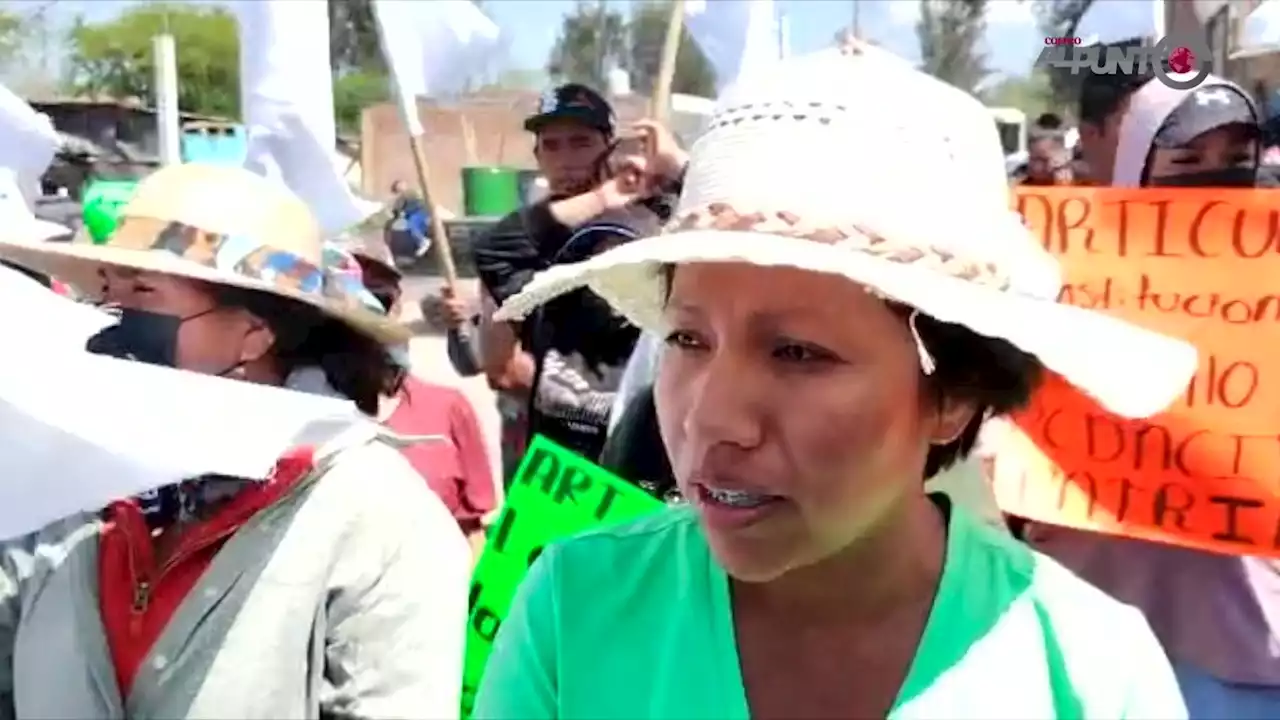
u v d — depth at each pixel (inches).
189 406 60.0
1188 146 104.3
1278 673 95.3
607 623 52.5
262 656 70.6
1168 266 93.4
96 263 82.2
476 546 148.8
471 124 722.2
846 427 44.4
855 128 45.6
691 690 50.1
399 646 73.6
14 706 75.1
